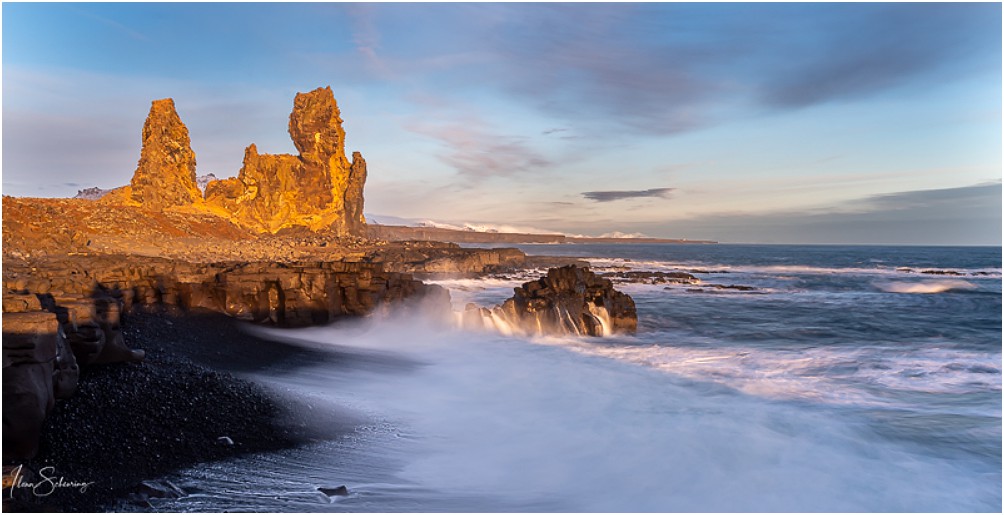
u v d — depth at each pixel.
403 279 26.03
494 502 8.07
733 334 26.61
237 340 17.78
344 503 7.61
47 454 7.73
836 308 36.75
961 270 81.56
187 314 20.58
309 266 24.64
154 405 9.83
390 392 13.70
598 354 20.59
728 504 8.43
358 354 18.31
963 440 11.38
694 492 8.76
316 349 18.36
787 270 83.62
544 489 8.61
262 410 10.63
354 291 24.31
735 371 17.86
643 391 14.94
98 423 8.76
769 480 9.28
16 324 7.73
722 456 10.23
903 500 8.70
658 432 11.42
